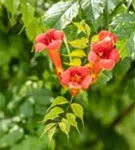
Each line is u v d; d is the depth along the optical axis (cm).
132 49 338
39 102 498
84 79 327
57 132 540
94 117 632
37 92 504
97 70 333
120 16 352
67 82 329
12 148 500
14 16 407
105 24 368
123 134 702
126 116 684
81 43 346
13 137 505
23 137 504
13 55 554
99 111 624
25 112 503
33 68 533
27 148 494
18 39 540
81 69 329
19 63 560
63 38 344
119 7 378
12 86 568
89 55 323
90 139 630
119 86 531
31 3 408
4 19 490
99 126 633
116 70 415
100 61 319
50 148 496
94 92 577
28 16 386
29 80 531
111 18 375
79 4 366
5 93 564
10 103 539
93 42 331
